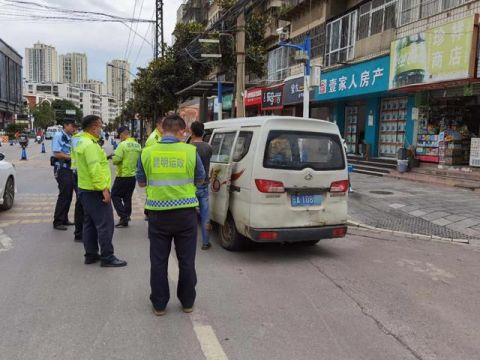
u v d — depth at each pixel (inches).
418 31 567.2
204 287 192.7
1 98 3142.2
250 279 204.8
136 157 309.1
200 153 250.2
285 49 1001.5
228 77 829.2
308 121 238.8
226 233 255.6
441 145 555.2
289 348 138.6
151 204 160.9
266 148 227.0
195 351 135.5
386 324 158.7
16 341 139.9
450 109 570.6
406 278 213.2
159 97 1022.4
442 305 178.7
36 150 1437.0
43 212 360.2
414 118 607.5
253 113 1196.5
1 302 171.6
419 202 405.4
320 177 236.5
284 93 903.7
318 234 237.9
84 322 154.8
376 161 679.1
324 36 831.7
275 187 226.7
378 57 620.1
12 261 226.8
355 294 188.7
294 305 174.4
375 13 670.5
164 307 162.4
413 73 534.9
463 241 292.2
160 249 161.9
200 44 817.5
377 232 316.8
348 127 828.0
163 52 1058.7
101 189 212.8
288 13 944.9
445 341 146.5
